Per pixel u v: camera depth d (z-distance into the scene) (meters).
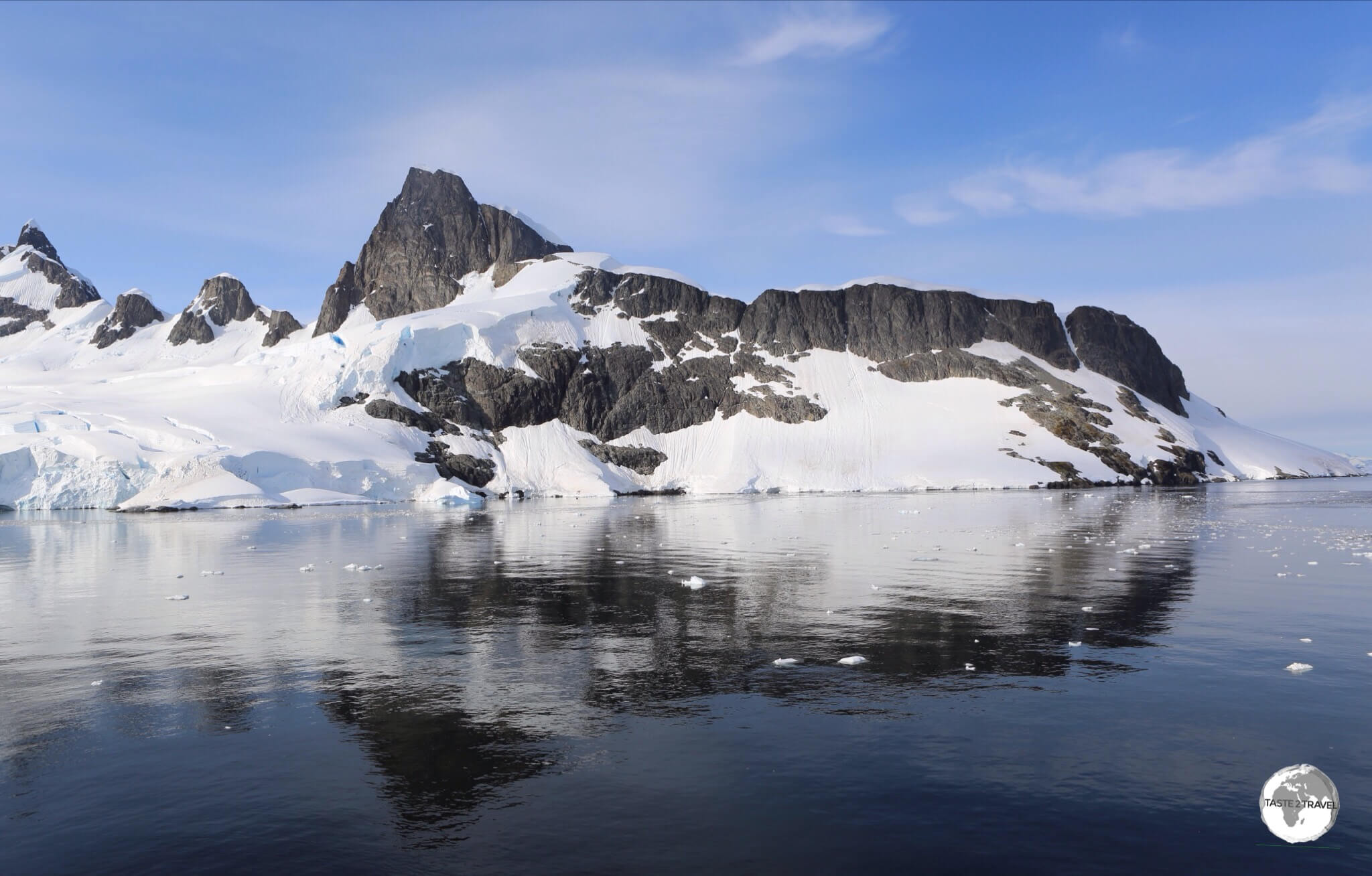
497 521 72.00
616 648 21.02
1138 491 119.75
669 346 169.62
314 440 119.44
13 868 10.35
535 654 20.56
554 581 32.81
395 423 133.62
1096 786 12.42
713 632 22.83
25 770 13.45
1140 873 10.00
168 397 131.88
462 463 132.75
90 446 105.25
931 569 35.41
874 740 14.35
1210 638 21.62
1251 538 47.47
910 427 152.50
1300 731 14.61
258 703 16.75
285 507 103.19
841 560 38.97
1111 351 182.50
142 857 10.59
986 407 156.12
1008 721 15.24
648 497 129.88
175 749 14.30
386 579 34.16
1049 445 143.38
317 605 27.88
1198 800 11.96
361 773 13.20
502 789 12.55
